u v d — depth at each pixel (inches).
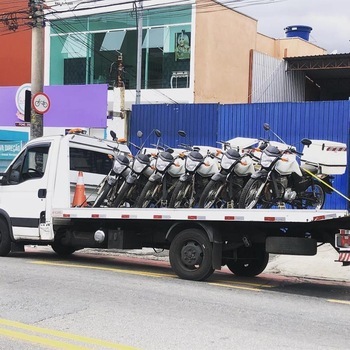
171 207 386.9
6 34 992.2
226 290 321.4
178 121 630.5
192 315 253.3
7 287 306.5
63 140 408.2
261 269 390.3
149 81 904.9
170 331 224.7
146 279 347.3
